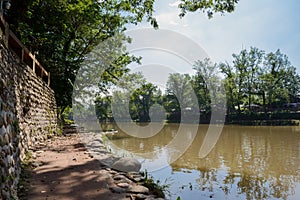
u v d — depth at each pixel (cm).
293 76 3897
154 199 314
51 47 1216
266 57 3491
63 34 1302
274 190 427
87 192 324
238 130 1816
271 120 2658
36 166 449
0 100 291
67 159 519
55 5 1120
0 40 329
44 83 853
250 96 3422
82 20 1326
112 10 1419
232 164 618
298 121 2483
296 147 922
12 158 334
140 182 386
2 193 243
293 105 3728
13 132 374
